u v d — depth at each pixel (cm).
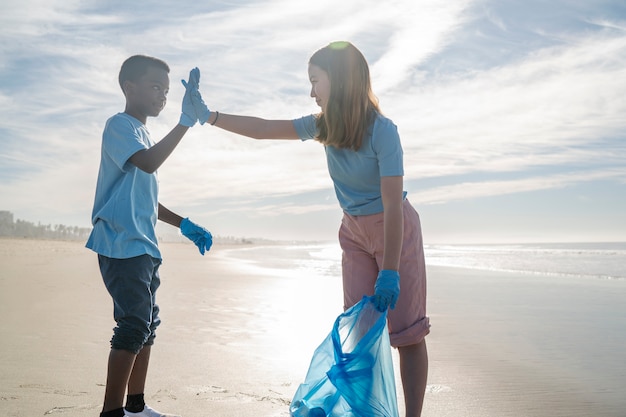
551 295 872
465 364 404
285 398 313
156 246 274
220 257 2584
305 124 278
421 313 252
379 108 255
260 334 508
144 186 273
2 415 271
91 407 287
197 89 269
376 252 258
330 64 246
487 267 1738
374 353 226
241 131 277
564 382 356
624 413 300
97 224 269
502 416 292
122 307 257
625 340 495
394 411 228
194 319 591
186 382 343
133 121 274
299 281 1099
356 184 257
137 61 279
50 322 534
